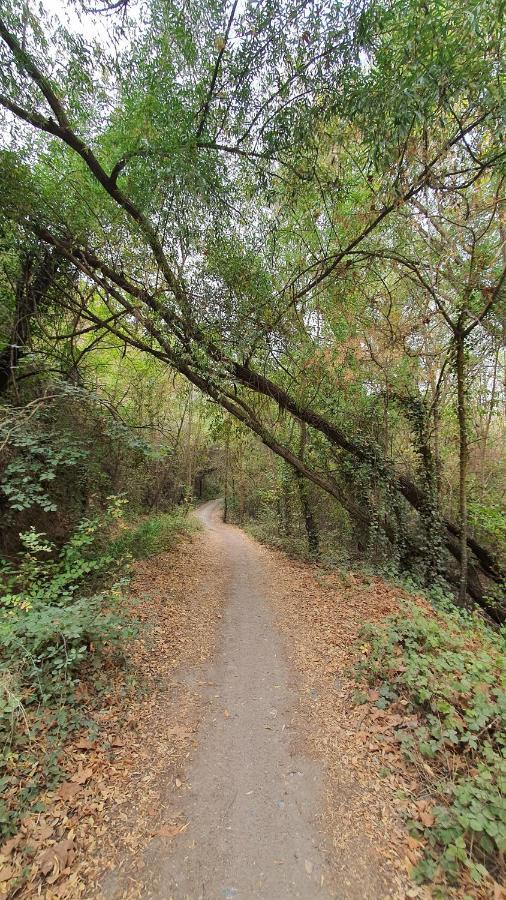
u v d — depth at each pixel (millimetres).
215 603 8023
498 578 10461
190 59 6281
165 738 3812
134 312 8734
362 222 8023
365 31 5137
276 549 15812
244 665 5367
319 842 2744
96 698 4137
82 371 11867
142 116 6566
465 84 4969
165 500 23516
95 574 7348
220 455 35000
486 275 8016
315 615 7105
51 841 2658
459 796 2764
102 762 3422
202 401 12547
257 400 11562
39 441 7262
